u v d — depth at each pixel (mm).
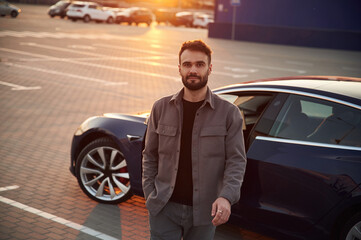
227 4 32625
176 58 20484
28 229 4297
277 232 3811
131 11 44812
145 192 2752
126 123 4773
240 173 2594
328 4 28734
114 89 12492
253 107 4109
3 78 13117
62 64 16672
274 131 3885
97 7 42281
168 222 2723
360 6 27797
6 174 5777
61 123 8625
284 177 3707
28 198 5043
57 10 43688
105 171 4930
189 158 2646
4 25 31234
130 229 4418
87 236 4223
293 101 3910
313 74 17672
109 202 4949
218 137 2609
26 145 7121
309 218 3615
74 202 4988
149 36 31797
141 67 17141
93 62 17719
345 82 4125
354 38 27875
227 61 20672
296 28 29703
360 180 3381
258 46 28641
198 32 41594
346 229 3488
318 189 3555
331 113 3703
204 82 2561
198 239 2756
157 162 2816
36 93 11328
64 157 6629
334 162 3521
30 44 22188
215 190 2648
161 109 2721
